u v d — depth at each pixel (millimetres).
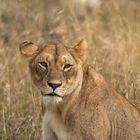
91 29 17000
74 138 10820
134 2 18875
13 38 17344
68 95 10773
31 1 18875
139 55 15117
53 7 19672
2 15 18766
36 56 10781
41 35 17375
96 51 15109
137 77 13312
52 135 11047
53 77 10492
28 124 12633
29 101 13398
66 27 17344
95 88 10844
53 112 10883
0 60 15367
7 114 12883
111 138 10836
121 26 16484
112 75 14000
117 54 15250
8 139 12492
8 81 14039
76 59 10797
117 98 10930
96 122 10734
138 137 10930
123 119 10883
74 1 19953
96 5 19688
